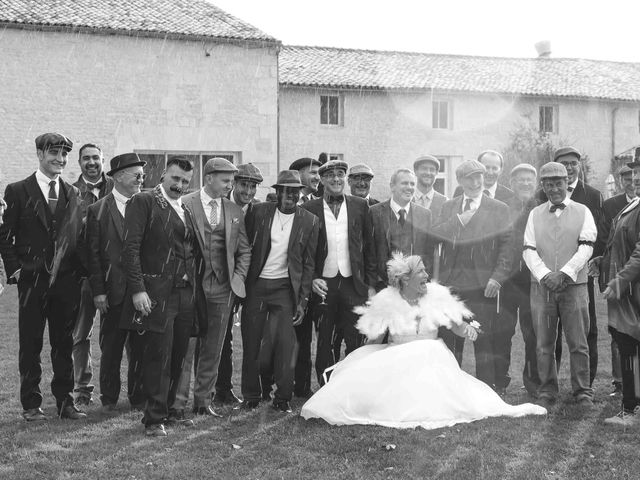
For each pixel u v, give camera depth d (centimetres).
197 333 655
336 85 3094
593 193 791
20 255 656
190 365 680
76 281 677
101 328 709
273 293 720
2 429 630
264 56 2625
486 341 767
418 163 856
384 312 695
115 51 2480
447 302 696
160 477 514
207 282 691
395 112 3225
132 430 632
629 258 668
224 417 679
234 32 2589
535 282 734
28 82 2411
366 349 703
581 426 630
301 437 605
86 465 538
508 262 753
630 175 794
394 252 770
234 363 913
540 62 3747
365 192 859
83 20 2448
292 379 708
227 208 707
